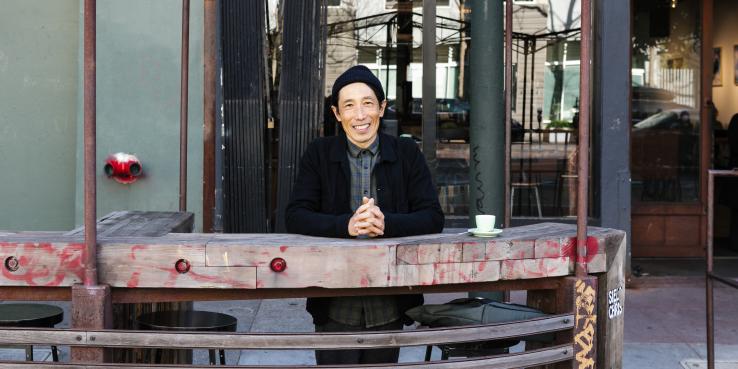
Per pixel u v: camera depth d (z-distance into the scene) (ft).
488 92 12.75
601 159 21.53
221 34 20.44
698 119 25.26
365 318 9.59
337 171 9.60
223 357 11.34
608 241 9.03
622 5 21.30
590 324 8.76
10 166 21.59
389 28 21.59
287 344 8.02
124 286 8.14
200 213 21.09
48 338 7.93
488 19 12.67
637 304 20.51
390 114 21.75
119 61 20.93
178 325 10.05
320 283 8.21
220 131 20.77
